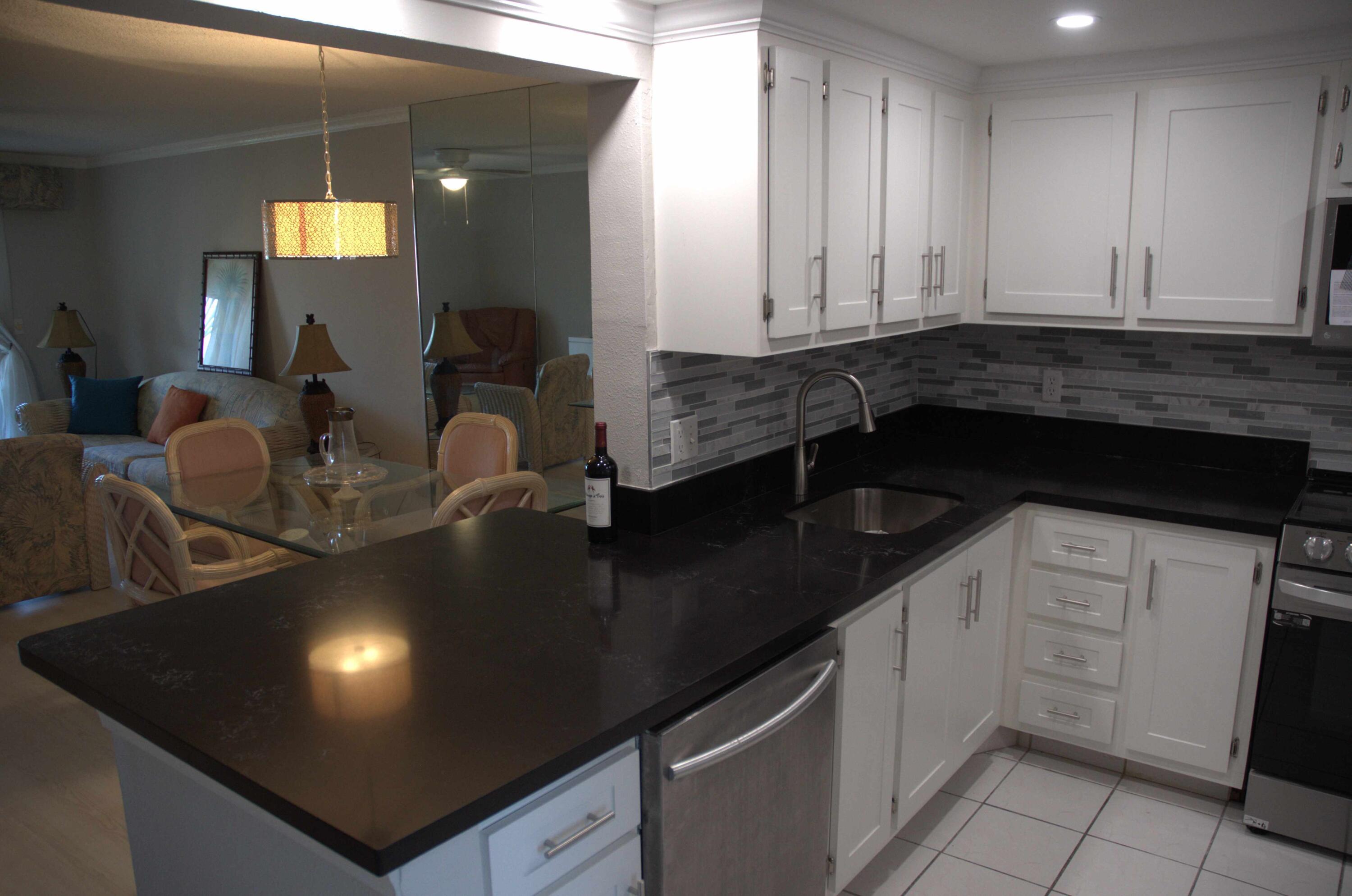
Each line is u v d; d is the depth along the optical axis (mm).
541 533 2518
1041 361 3494
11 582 4363
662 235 2346
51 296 7871
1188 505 2691
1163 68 2762
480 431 3674
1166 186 2818
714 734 1620
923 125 2764
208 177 6672
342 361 5598
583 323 4238
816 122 2299
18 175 7379
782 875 1897
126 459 5805
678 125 2260
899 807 2381
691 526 2557
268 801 1227
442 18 1803
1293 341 3000
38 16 2875
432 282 5094
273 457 5484
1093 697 2893
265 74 3922
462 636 1777
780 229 2221
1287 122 2607
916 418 3816
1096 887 2398
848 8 2238
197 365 7164
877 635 2152
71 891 2412
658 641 1750
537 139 4289
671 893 1577
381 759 1310
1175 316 2871
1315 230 2619
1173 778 2881
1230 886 2398
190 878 1675
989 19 2365
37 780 2963
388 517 3184
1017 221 3088
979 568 2689
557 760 1315
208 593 2031
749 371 2768
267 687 1553
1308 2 2225
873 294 2629
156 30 3076
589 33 2100
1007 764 3025
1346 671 2422
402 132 5086
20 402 7738
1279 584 2480
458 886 1229
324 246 3652
